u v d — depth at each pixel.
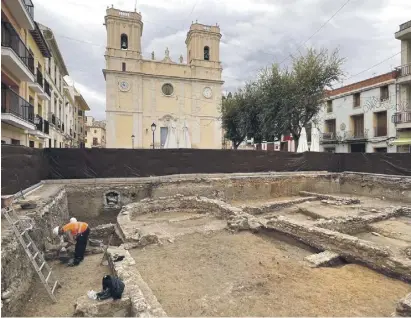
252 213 12.31
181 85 41.91
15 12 14.37
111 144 38.03
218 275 5.80
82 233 7.14
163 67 41.38
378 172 17.19
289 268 6.12
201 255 7.00
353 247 6.73
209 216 11.17
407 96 24.38
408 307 4.05
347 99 30.95
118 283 4.43
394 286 5.38
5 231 5.30
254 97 27.06
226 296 4.86
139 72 39.19
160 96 40.84
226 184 15.30
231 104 31.19
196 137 42.25
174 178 14.87
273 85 24.12
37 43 19.86
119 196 13.33
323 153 19.52
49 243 7.77
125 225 9.11
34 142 19.39
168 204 12.41
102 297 4.30
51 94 25.86
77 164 13.19
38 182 11.45
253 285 5.25
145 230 9.13
